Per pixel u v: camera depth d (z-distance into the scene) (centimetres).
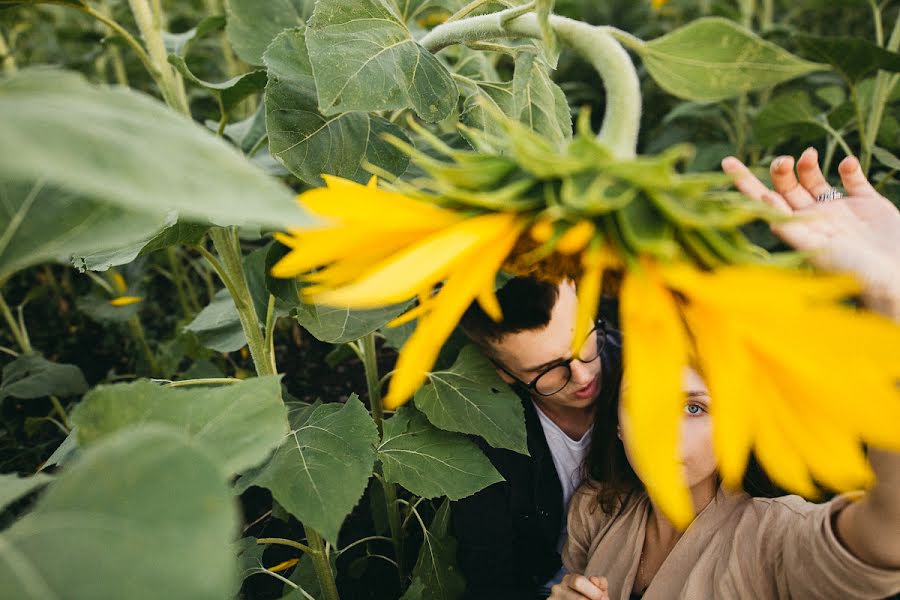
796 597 125
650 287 49
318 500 98
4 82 46
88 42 347
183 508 44
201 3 412
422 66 100
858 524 108
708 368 49
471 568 179
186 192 41
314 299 48
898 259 86
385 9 104
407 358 49
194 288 376
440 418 137
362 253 55
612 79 64
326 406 118
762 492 146
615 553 161
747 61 69
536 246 56
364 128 106
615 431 155
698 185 50
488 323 140
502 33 90
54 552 42
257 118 175
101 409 74
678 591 144
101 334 344
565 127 113
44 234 57
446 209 55
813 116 231
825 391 46
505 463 173
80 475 47
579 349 50
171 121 47
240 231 201
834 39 185
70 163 38
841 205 93
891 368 45
